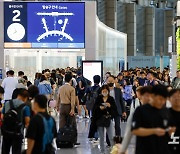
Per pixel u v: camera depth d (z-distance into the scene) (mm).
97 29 38750
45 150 10383
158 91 8828
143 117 8773
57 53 39219
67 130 18891
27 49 37281
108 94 17500
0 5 36250
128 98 26328
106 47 44281
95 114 17453
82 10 36594
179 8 41031
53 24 36438
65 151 18125
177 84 25406
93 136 19812
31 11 36344
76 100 20500
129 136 9375
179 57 38375
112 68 46500
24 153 10883
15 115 13164
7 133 13188
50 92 25766
